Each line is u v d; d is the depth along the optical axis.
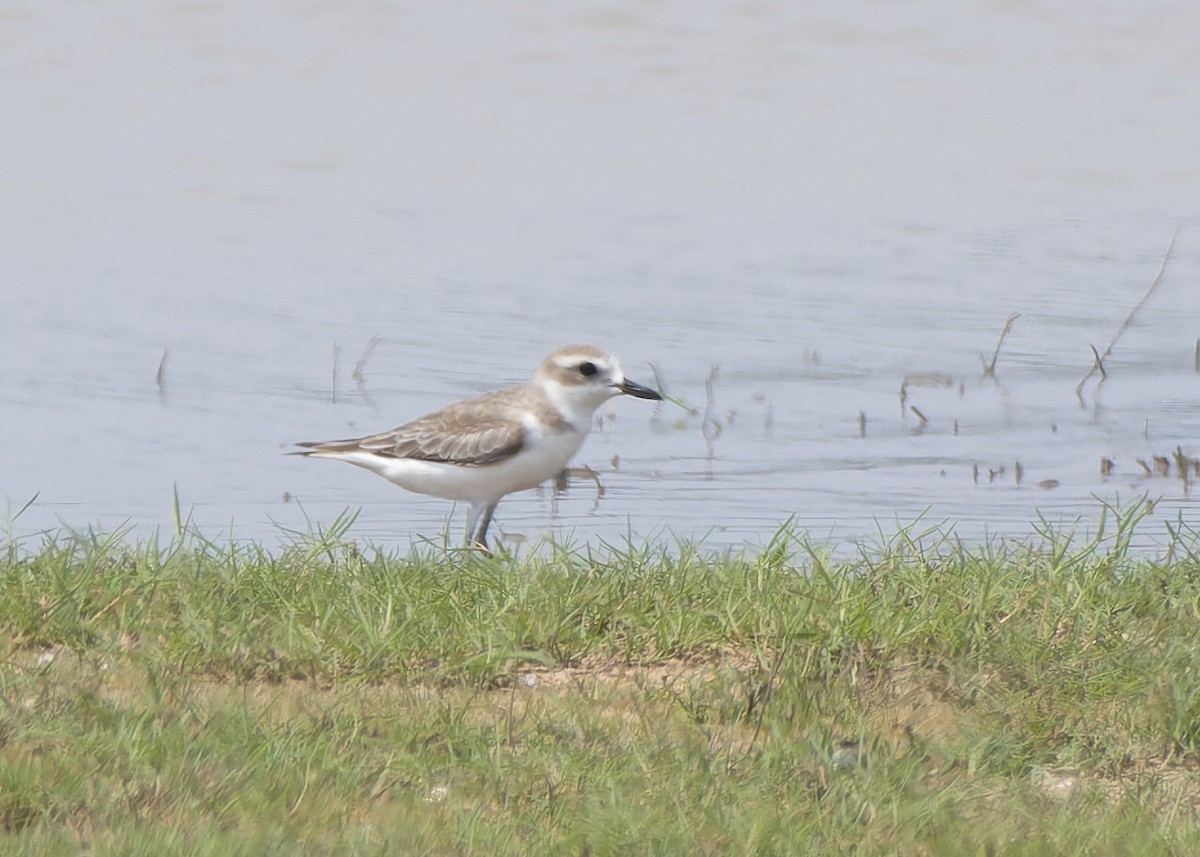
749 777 7.70
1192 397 18.50
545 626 9.30
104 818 6.97
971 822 7.41
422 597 9.61
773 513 14.62
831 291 22.41
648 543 11.02
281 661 8.90
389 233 25.03
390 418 17.42
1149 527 13.99
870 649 9.02
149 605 9.45
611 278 22.86
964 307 21.75
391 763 7.67
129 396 18.02
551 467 12.40
